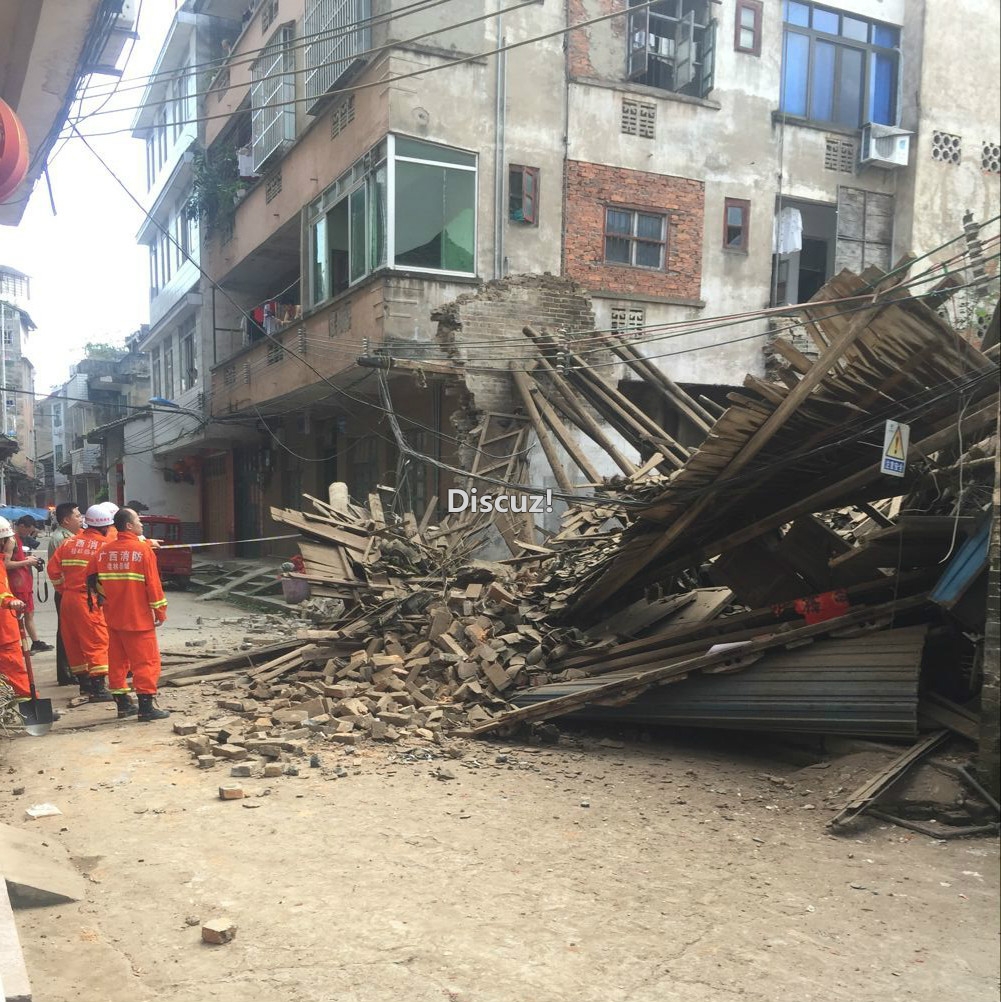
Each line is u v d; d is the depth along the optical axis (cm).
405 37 1273
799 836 464
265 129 1711
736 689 626
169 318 2477
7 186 564
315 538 941
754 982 308
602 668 726
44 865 385
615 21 1462
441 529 1068
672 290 1504
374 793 516
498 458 1191
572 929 345
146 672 696
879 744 559
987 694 486
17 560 873
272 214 1742
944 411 595
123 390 3719
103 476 3447
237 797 501
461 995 294
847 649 600
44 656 1045
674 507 689
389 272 1263
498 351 1254
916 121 1655
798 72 1623
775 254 1586
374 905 363
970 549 559
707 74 1534
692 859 426
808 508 674
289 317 1769
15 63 674
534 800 513
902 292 536
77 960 314
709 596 817
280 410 1834
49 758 590
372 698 710
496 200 1349
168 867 402
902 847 448
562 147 1413
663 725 694
